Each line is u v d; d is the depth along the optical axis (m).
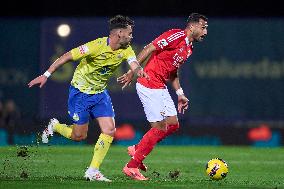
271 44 60.78
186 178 33.62
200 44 60.62
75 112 31.72
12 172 34.53
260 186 29.56
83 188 26.61
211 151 53.16
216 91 60.91
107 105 31.48
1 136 59.66
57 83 59.88
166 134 32.94
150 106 32.81
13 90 59.81
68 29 59.97
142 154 32.06
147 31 59.75
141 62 32.47
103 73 31.05
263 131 61.22
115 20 30.20
